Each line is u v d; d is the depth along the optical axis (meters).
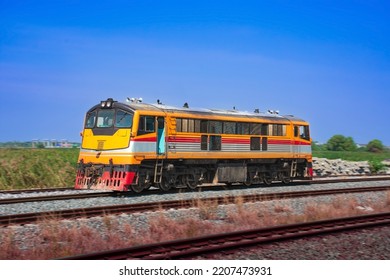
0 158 32.69
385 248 11.06
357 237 12.06
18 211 15.77
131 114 19.69
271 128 25.27
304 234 11.86
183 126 21.30
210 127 22.44
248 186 25.25
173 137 20.86
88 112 21.44
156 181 20.73
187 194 20.62
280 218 15.09
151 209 16.11
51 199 18.45
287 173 26.78
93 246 10.95
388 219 14.76
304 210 17.09
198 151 21.81
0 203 17.08
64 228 12.36
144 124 19.92
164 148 20.55
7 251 10.20
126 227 12.65
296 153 26.61
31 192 22.30
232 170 23.67
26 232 12.34
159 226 13.16
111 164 19.84
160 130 20.66
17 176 30.75
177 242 10.45
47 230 11.98
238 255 10.08
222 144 22.84
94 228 13.02
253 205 17.88
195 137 21.72
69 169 33.72
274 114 26.91
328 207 17.41
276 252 10.45
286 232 12.40
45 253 10.24
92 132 20.92
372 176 38.00
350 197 20.56
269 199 19.53
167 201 17.05
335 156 60.50
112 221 13.80
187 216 15.23
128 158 19.39
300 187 25.55
